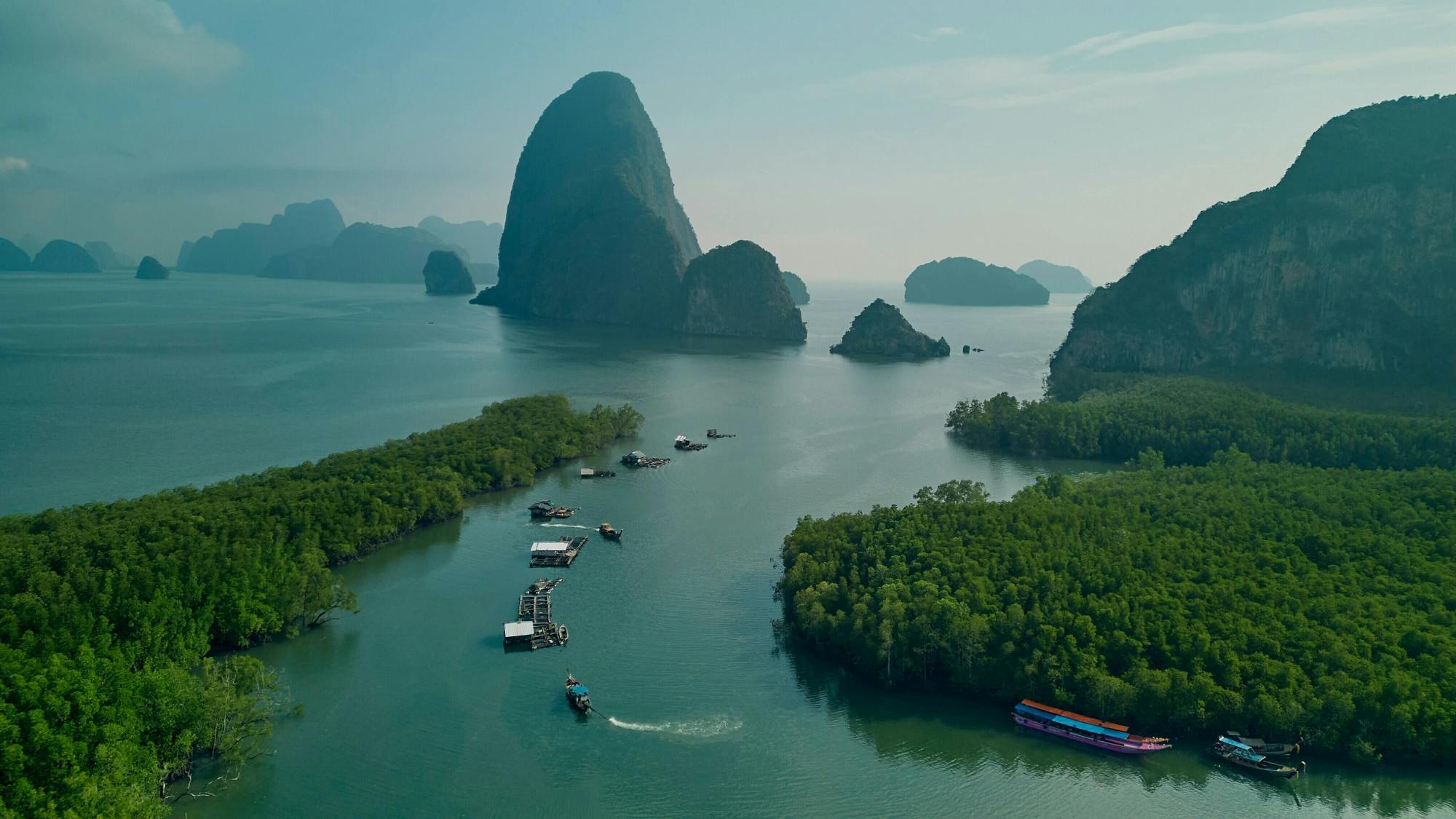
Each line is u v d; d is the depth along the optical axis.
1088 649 131.88
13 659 112.12
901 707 133.38
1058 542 168.12
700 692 136.75
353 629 155.50
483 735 124.38
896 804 111.69
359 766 116.88
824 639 148.38
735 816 108.94
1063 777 117.19
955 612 138.88
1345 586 150.75
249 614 142.88
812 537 177.88
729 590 175.00
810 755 121.31
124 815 93.62
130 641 126.81
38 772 97.62
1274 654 129.25
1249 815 110.75
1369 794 113.62
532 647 149.12
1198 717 122.62
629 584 177.75
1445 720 114.62
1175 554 163.88
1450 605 144.38
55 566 142.38
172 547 153.50
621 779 115.62
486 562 188.88
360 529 186.38
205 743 115.25
